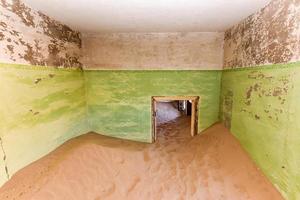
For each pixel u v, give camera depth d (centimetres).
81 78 520
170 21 407
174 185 371
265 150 309
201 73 536
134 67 535
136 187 367
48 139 368
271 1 292
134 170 421
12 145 276
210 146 475
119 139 559
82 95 526
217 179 367
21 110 295
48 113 368
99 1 293
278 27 274
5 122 263
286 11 256
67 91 446
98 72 538
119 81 542
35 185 279
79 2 296
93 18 382
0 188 253
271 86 292
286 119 256
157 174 412
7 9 266
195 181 375
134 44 526
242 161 370
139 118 559
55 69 395
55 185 297
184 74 538
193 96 549
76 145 421
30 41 317
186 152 505
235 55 437
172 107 1028
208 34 517
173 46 525
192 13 351
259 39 329
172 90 546
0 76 255
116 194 341
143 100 551
